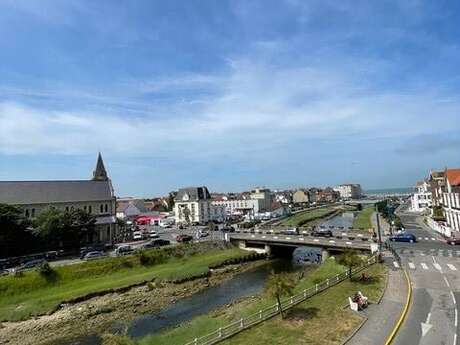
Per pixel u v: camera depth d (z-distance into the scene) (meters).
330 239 71.75
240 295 53.50
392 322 30.17
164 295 55.44
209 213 152.38
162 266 69.94
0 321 45.47
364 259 52.56
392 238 68.19
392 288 39.22
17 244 70.62
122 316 47.44
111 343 32.69
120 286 56.88
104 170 121.00
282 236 80.31
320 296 37.66
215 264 71.12
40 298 52.34
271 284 33.91
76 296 52.28
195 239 87.00
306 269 67.69
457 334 27.62
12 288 53.25
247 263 76.12
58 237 75.50
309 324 30.61
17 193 84.56
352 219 148.12
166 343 32.00
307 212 181.75
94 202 94.25
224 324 34.72
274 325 30.91
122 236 98.69
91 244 85.19
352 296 36.91
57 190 90.62
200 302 51.44
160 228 123.62
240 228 109.69
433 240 69.12
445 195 93.06
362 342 26.80
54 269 59.31
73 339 40.84
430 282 41.00
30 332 42.97
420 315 31.58
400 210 153.50
